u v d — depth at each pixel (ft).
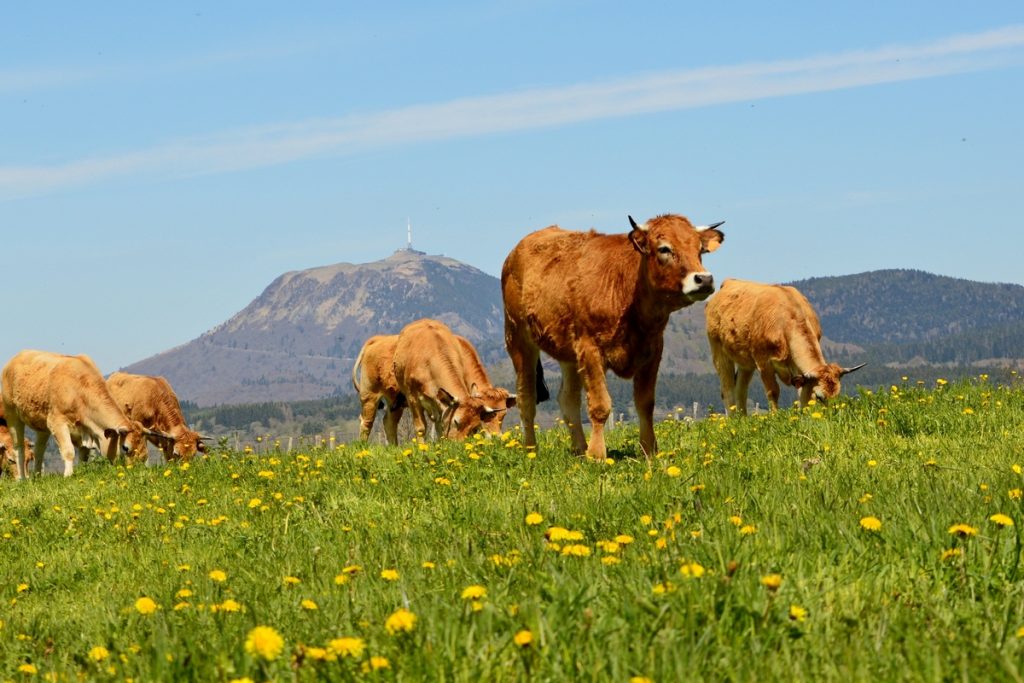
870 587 16.51
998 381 51.96
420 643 14.73
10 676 18.39
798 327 68.39
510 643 14.53
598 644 14.44
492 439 47.24
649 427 41.24
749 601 15.30
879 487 25.54
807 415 46.09
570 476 34.22
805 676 13.53
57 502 44.93
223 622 17.94
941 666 13.38
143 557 29.37
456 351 74.38
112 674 15.87
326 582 20.88
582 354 41.06
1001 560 17.57
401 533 25.85
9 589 27.61
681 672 13.39
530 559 19.63
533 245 44.50
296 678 14.10
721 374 75.10
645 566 17.83
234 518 33.68
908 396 47.88
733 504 23.20
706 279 37.24
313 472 41.93
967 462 31.32
